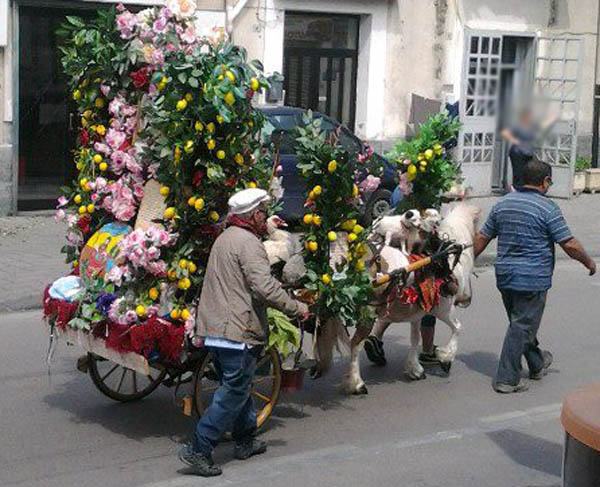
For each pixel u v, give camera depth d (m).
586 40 20.69
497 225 8.71
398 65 19.19
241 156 7.25
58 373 8.91
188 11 7.25
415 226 8.43
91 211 7.66
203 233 7.16
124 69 7.36
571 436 4.63
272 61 17.86
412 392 8.70
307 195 7.60
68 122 16.19
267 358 7.54
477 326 11.04
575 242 8.51
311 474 6.79
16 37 15.52
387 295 8.26
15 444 7.23
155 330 6.88
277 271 7.63
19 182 15.98
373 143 19.06
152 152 7.14
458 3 19.53
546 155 19.97
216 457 7.09
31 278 11.88
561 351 10.13
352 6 18.52
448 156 9.26
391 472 6.86
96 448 7.20
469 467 7.00
